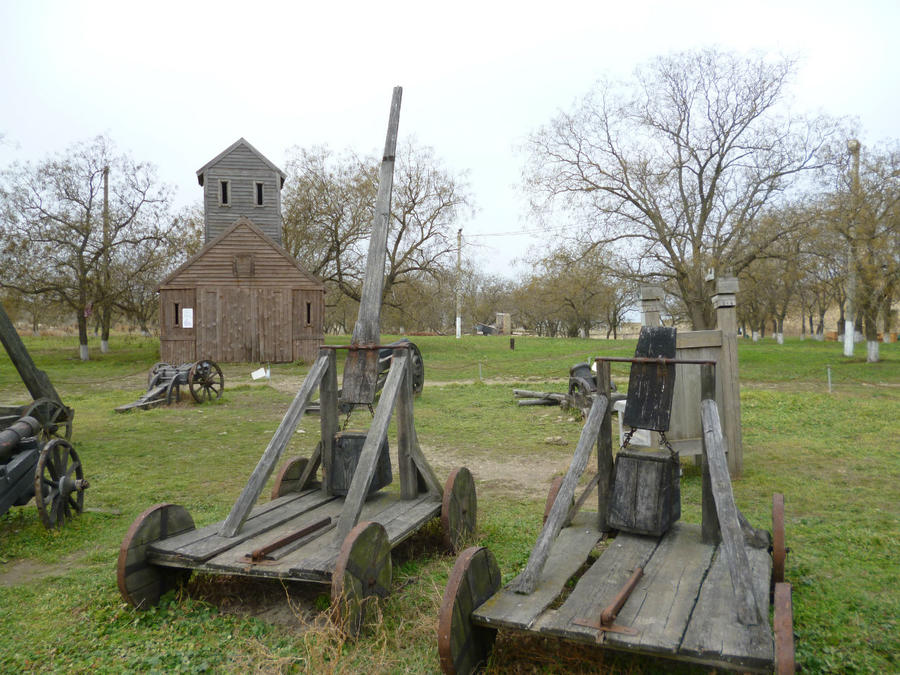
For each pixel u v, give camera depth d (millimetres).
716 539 4223
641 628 3037
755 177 22875
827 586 4469
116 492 7430
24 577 4980
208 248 26453
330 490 5414
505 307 79125
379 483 5441
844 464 8438
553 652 3559
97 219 30344
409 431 5441
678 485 4582
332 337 48156
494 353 30797
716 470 3650
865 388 17953
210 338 26391
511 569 4793
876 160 24031
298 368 24953
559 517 3811
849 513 6301
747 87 22844
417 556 5227
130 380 21312
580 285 25312
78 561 5328
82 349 29641
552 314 60312
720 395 7773
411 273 34625
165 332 26156
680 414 7652
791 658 2656
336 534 4289
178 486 7750
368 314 5547
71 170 29828
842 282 29016
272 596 4465
